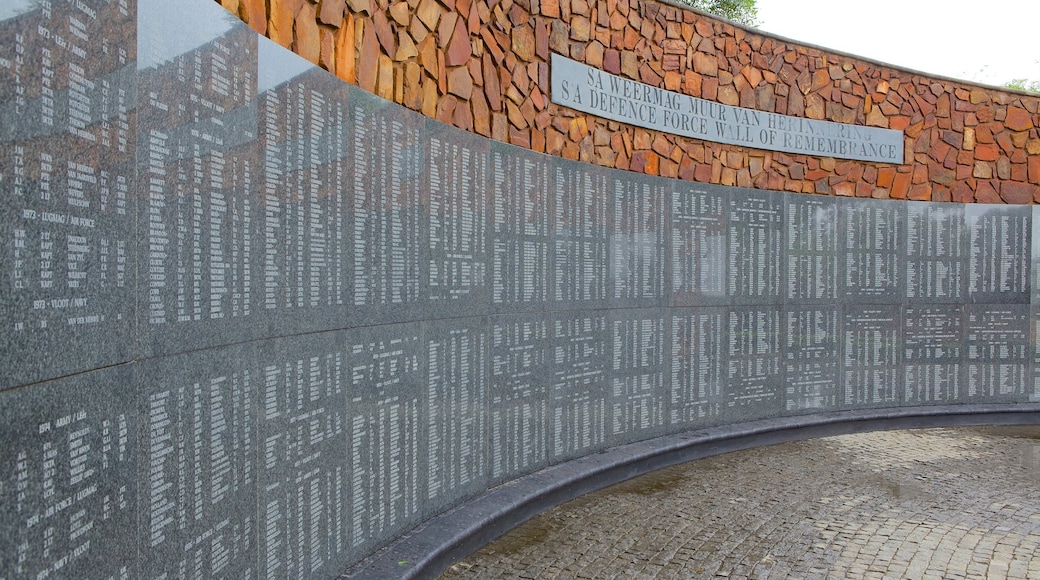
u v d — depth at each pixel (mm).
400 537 4605
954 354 9375
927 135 9453
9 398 1780
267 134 3266
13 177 1795
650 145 7590
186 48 2656
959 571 4582
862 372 9047
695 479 6746
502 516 5234
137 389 2365
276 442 3359
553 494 5883
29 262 1854
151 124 2443
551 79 6574
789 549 4961
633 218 7211
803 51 8781
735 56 8305
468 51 5648
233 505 3004
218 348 2889
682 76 7879
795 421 8375
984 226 9430
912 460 7453
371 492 4305
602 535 5230
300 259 3557
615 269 7031
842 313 8938
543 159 6234
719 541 5117
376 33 4652
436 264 4984
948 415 9125
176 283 2602
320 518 3775
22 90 1820
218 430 2891
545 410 6305
